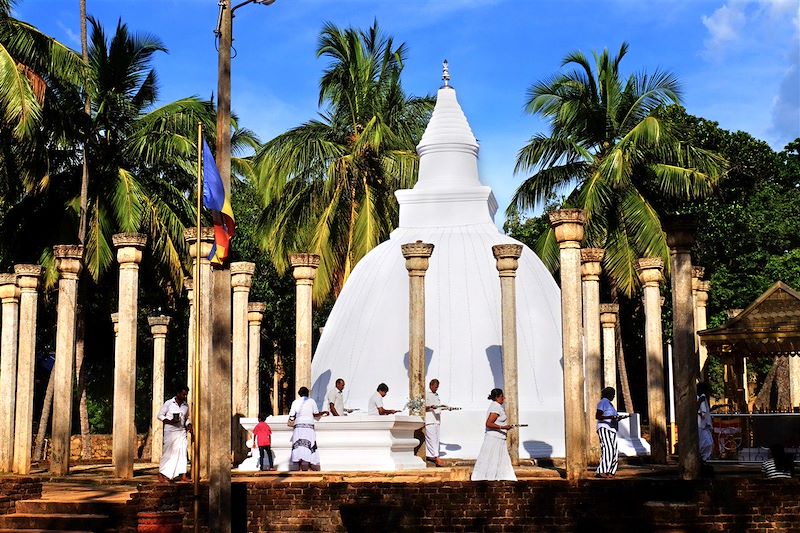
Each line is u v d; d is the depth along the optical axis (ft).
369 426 62.08
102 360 139.03
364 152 117.08
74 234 101.09
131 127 103.09
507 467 54.65
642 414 138.82
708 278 127.13
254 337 89.10
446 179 95.61
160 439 89.51
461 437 76.89
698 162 108.06
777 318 69.51
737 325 70.38
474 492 51.72
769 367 118.83
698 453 51.47
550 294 87.35
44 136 94.89
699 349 88.58
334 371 84.43
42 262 100.73
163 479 59.88
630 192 105.60
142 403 154.81
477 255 87.20
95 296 122.01
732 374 82.69
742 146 134.62
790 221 126.93
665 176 105.09
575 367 55.21
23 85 82.69
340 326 87.71
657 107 110.01
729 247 124.88
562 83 110.22
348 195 118.11
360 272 91.86
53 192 103.76
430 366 80.74
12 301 75.31
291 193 120.37
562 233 56.85
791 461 52.54
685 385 52.03
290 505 52.95
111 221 101.71
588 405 73.46
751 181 137.18
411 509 51.85
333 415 67.82
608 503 50.78
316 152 114.42
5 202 110.83
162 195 106.93
